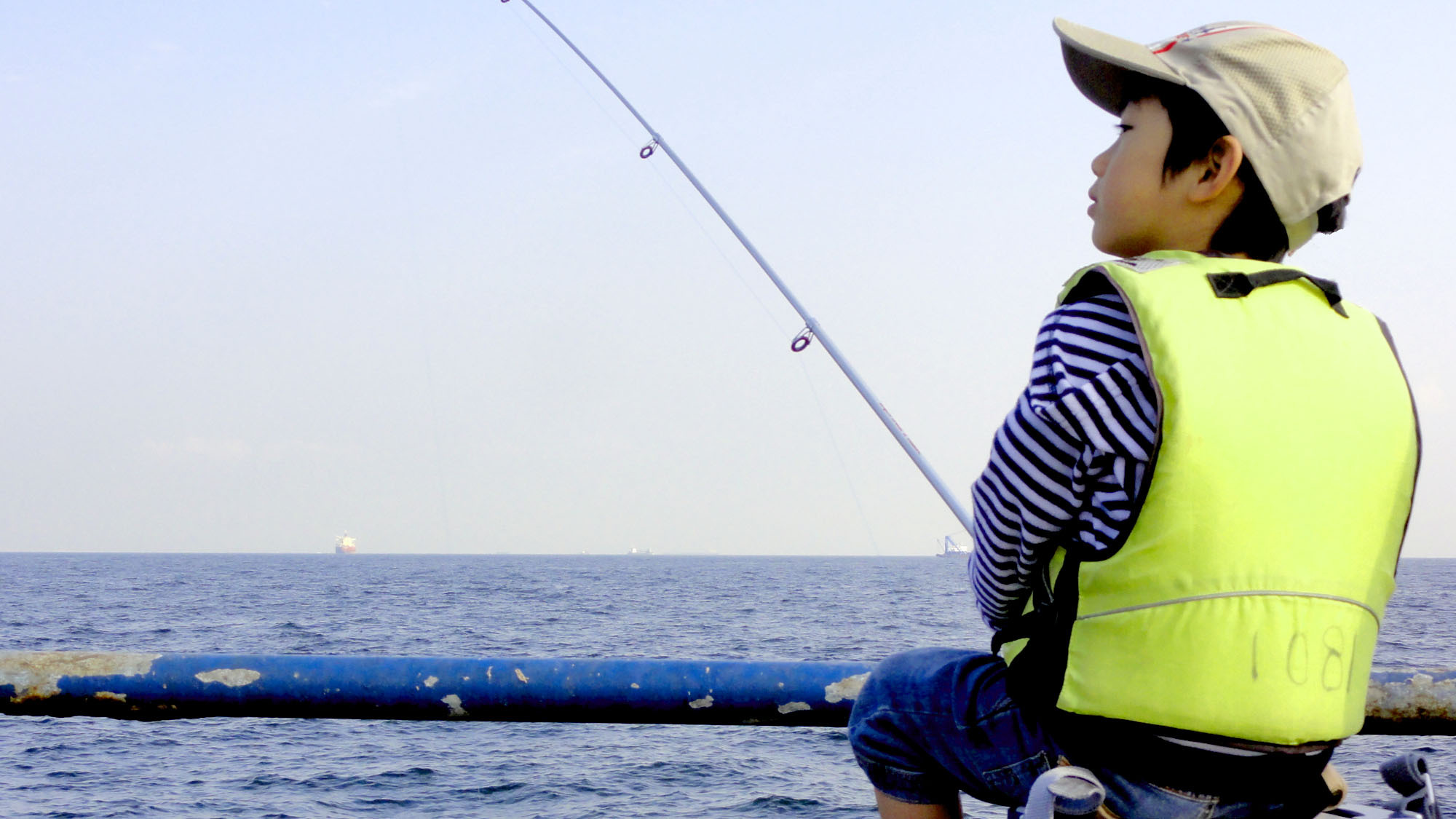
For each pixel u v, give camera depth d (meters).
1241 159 1.04
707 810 10.66
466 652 24.91
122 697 1.34
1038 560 1.02
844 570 143.38
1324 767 0.99
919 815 1.12
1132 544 0.93
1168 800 0.93
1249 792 0.93
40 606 45.25
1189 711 0.91
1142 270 1.01
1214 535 0.91
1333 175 1.05
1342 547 0.94
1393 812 1.07
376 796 11.23
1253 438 0.92
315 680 1.34
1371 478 0.97
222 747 13.74
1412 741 11.20
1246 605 0.90
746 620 37.25
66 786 11.58
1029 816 0.91
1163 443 0.91
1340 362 0.98
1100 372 0.95
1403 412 1.02
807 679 1.32
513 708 1.34
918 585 80.38
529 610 43.88
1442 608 44.00
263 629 32.50
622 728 15.16
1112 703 0.93
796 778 12.05
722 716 1.33
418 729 14.99
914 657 1.16
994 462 1.00
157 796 11.14
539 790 11.49
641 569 147.00
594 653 24.50
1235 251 1.09
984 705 1.06
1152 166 1.09
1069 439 0.95
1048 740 1.02
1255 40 1.06
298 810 10.64
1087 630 0.96
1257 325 0.97
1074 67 1.16
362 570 127.25
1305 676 0.91
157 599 52.38
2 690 1.34
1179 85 1.07
